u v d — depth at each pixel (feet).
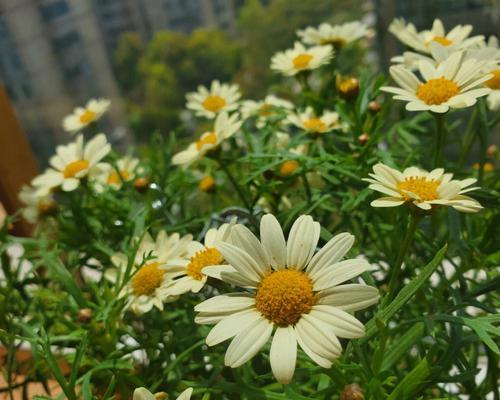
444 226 0.80
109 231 0.83
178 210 0.95
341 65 1.04
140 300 0.61
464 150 0.75
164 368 0.66
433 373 0.47
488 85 0.66
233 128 0.70
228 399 0.60
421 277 0.43
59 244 0.81
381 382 0.47
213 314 0.44
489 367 0.58
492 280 0.55
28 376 0.68
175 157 0.75
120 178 0.83
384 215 0.69
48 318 0.73
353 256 0.65
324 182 0.77
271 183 0.69
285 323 0.43
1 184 0.98
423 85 0.57
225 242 0.46
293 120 0.76
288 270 0.45
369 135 0.74
